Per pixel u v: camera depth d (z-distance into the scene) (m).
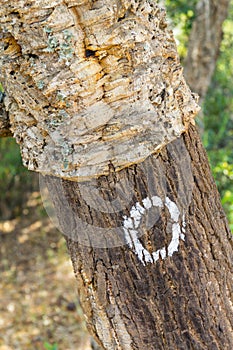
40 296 4.77
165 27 1.65
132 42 1.56
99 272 1.65
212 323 1.67
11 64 1.58
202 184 1.68
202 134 3.96
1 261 5.58
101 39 1.54
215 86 5.74
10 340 4.10
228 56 5.81
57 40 1.54
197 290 1.65
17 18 1.54
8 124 1.68
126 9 1.56
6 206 6.52
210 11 3.94
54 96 1.56
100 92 1.56
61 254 5.58
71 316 4.36
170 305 1.65
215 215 1.70
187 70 4.02
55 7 1.52
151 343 1.66
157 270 1.63
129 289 1.64
